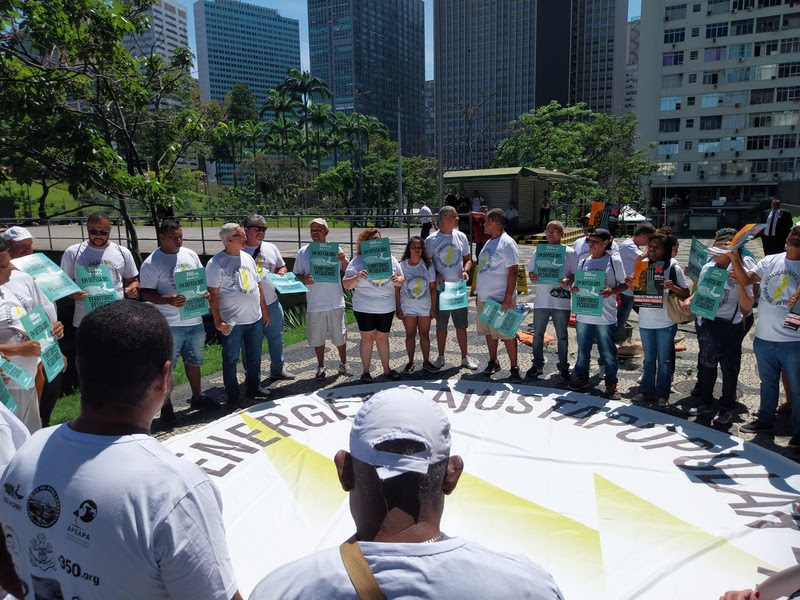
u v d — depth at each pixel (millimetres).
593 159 42750
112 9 8984
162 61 11547
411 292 6434
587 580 3168
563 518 3736
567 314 6141
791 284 4469
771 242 12477
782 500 3889
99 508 1370
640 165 43375
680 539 3496
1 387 3078
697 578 3164
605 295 5543
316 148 61812
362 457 1243
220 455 4668
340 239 22156
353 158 63219
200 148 28422
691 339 8148
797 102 57750
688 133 62562
